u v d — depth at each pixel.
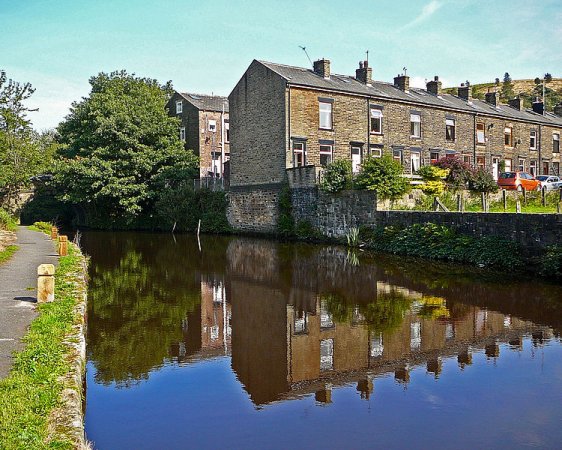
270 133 32.16
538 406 7.59
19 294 11.62
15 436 5.00
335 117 32.41
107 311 13.79
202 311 13.78
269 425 7.17
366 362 9.66
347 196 27.11
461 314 12.78
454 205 27.14
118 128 41.50
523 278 17.06
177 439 6.78
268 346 10.77
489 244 19.44
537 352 9.88
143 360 10.02
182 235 37.41
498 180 32.50
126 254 26.17
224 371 9.38
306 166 29.73
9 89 40.22
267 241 30.72
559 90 102.50
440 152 37.06
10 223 30.55
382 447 6.46
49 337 8.12
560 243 17.06
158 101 45.12
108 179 40.62
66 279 13.68
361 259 22.22
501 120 40.78
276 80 31.34
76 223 50.62
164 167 42.22
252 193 34.22
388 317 12.73
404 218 23.92
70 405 5.91
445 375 8.88
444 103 37.50
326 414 7.50
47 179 49.31
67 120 51.22
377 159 26.52
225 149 47.19
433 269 19.20
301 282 17.58
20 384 6.20
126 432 7.00
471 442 6.55
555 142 45.12
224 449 6.49
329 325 12.19
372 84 36.06
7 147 40.38
